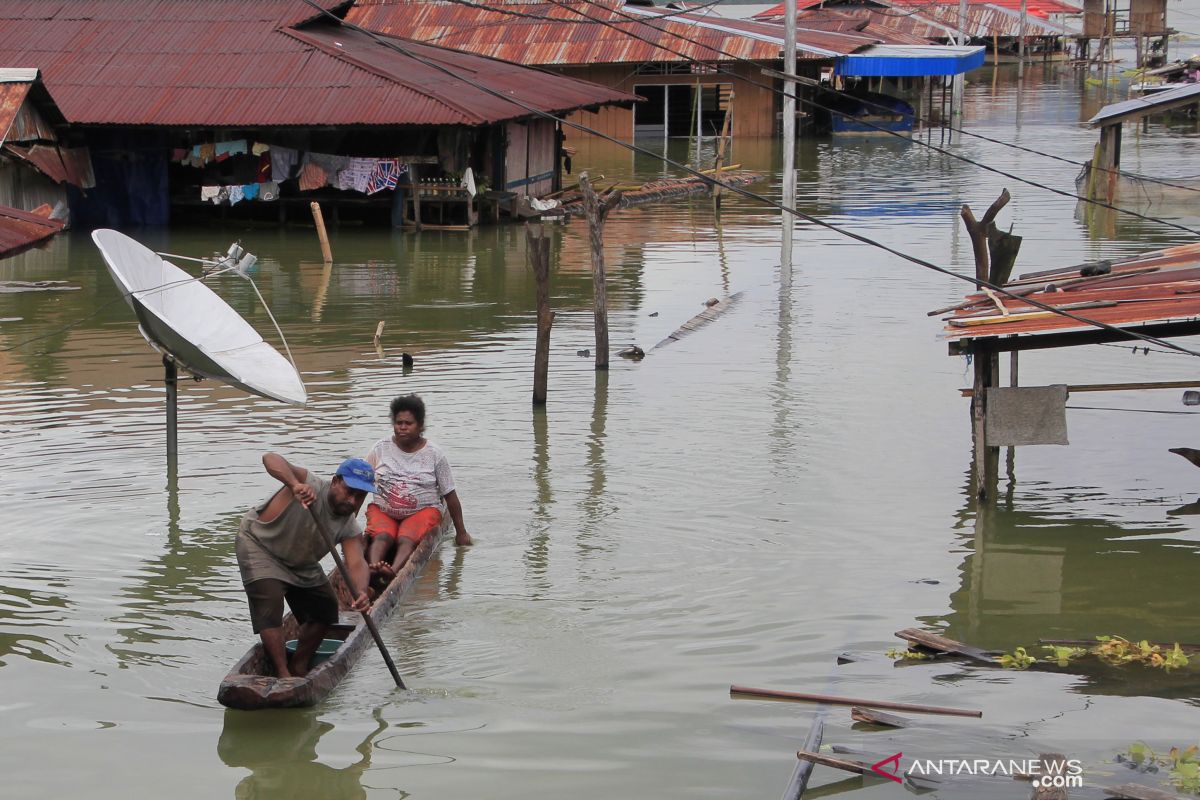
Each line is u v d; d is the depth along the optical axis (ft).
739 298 69.77
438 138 100.83
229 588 31.32
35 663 27.25
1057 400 36.76
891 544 33.96
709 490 38.01
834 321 62.85
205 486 38.22
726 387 50.11
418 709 25.14
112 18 110.52
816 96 172.86
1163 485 38.75
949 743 23.81
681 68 159.63
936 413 46.21
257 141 101.19
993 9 260.21
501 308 68.03
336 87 98.63
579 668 26.91
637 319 64.59
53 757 23.49
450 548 33.50
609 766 23.04
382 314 66.39
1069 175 126.21
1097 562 32.91
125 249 36.55
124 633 28.76
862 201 112.37
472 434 43.75
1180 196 105.40
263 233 99.35
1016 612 29.94
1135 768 22.74
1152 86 172.86
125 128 99.35
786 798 21.67
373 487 25.88
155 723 24.73
